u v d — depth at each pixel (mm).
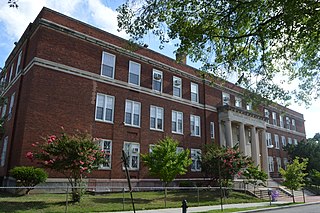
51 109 20016
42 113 19547
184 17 9461
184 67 31375
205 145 28484
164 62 29281
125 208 14414
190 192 23672
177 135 28500
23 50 23406
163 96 28141
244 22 9266
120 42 25406
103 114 22984
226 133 32312
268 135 42844
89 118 21953
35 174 16750
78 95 21672
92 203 14969
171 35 9852
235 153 24500
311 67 11789
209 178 29359
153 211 13898
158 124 27078
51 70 20578
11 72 26016
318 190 36281
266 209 16547
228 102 35625
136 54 26500
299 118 52562
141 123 25516
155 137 26359
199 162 26156
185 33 9695
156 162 19031
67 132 20422
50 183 18891
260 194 26141
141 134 25266
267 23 8680
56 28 21406
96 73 23188
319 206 20078
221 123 33625
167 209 14953
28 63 21562
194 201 19000
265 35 8977
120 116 24078
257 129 38062
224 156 24125
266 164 37125
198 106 31781
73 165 14383
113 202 15961
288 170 23359
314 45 9750
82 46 22750
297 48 10227
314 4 7160
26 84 20719
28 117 18922
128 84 25297
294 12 7410
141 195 20531
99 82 23250
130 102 25203
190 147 29438
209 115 32625
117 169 22766
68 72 21438
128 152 23875
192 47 10406
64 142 14484
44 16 21016
